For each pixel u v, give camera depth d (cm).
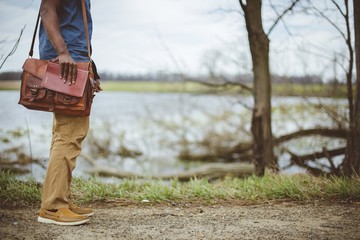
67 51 321
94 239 312
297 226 358
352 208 420
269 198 480
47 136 1211
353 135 595
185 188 525
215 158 1385
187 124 1441
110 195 488
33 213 383
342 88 966
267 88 832
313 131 991
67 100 319
